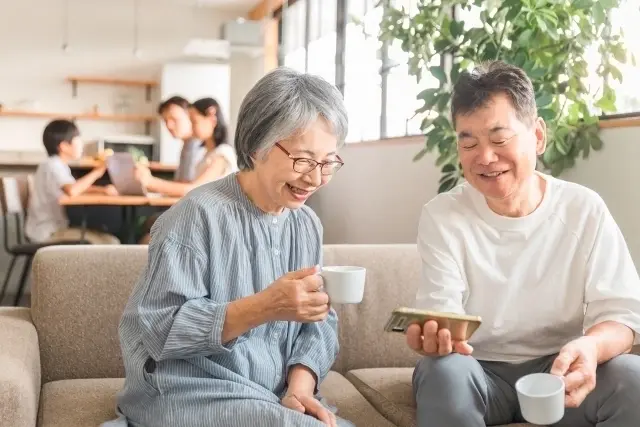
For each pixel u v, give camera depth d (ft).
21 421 4.21
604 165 7.73
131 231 14.94
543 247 5.08
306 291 4.15
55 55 27.78
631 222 7.36
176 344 4.22
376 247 6.72
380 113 16.26
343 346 6.41
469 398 4.44
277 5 26.30
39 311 5.90
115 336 5.95
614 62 8.20
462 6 8.58
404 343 6.52
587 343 4.32
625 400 4.25
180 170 14.84
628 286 4.89
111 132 28.50
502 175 4.75
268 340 4.81
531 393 3.66
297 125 4.30
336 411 5.09
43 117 27.63
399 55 15.31
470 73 4.86
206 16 29.19
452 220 5.18
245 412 4.28
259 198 4.67
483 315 5.12
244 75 29.12
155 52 28.73
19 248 13.97
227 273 4.56
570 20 7.75
